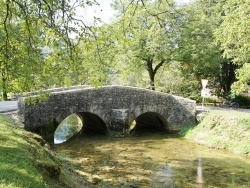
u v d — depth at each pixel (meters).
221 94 32.78
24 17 6.55
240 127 18.08
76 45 6.23
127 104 21.22
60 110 18.94
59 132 23.39
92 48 6.02
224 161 15.59
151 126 25.17
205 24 28.19
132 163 15.04
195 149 17.86
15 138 9.51
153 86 30.16
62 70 6.45
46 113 18.41
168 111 22.53
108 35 6.09
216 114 20.36
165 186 12.13
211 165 14.94
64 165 12.80
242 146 17.00
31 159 7.70
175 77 33.34
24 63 7.93
